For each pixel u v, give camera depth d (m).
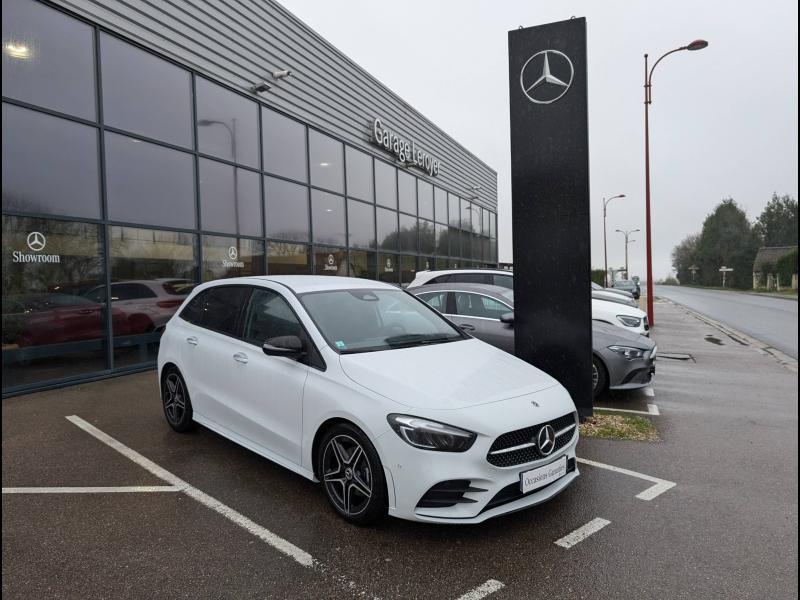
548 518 3.41
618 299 12.78
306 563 2.88
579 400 5.49
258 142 10.71
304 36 12.16
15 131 6.51
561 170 5.41
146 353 8.20
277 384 3.74
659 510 3.54
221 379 4.33
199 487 3.85
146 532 3.21
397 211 16.59
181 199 8.88
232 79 10.01
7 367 6.40
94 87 7.52
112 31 7.74
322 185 12.80
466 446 2.96
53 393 6.63
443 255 20.41
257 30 10.70
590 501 3.67
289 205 11.59
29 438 4.93
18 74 6.57
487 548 3.04
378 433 3.05
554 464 3.28
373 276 15.09
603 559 2.93
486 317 6.84
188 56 9.05
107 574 2.77
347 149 13.92
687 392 7.08
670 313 23.12
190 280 9.03
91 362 7.37
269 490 3.80
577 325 5.44
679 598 2.60
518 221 5.60
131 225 7.95
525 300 5.60
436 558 2.93
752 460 4.50
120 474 4.09
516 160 5.61
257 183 10.65
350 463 3.28
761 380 7.91
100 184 7.53
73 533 3.20
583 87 5.31
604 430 5.24
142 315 8.12
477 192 24.59
